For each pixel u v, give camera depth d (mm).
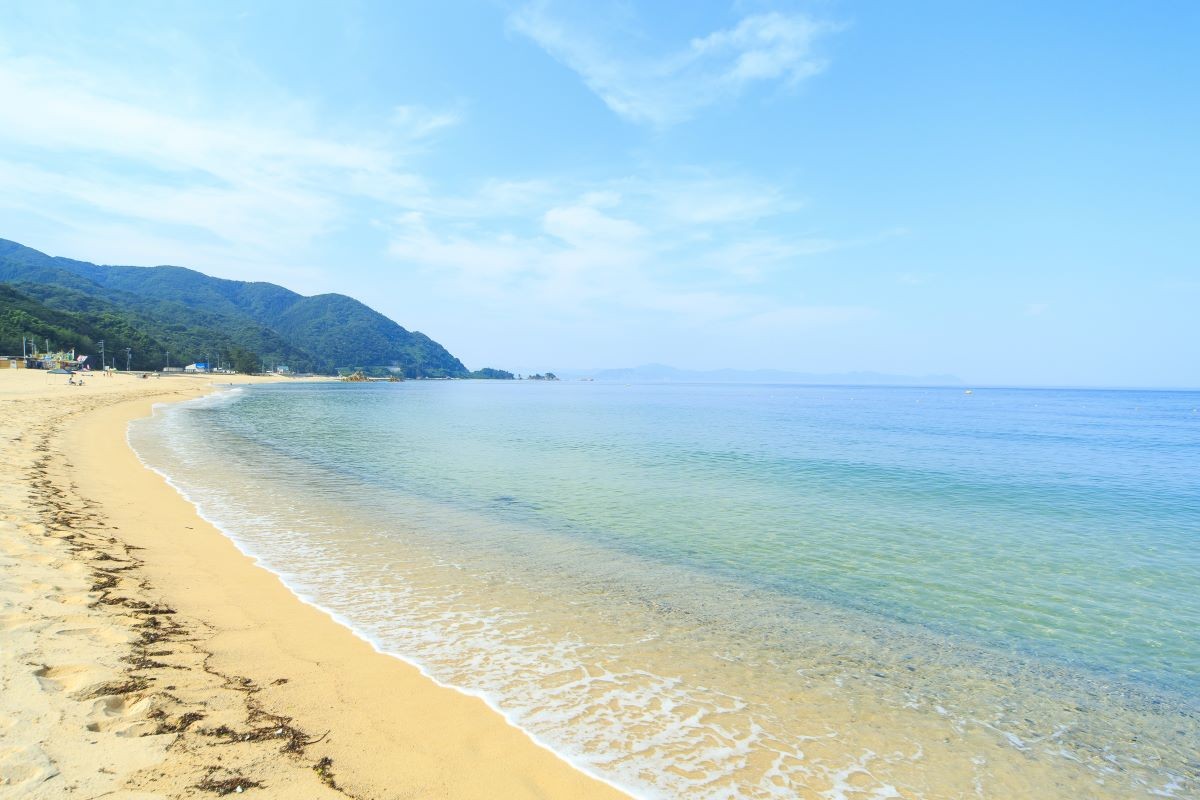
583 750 5055
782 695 6418
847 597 9836
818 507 17062
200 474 18641
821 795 4703
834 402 117000
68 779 3600
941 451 32688
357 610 8023
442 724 5219
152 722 4457
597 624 8109
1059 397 178250
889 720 6047
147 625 6434
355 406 73438
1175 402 142500
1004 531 14766
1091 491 20766
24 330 125188
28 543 8648
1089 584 10773
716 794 4586
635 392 186000
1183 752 5766
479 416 58906
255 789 3840
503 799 4219
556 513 15477
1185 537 14445
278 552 10664
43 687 4672
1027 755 5578
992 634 8516
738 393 185375
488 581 9742
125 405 47344
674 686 6441
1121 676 7348
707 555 12000
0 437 19734
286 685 5590
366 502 15914
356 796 3973
